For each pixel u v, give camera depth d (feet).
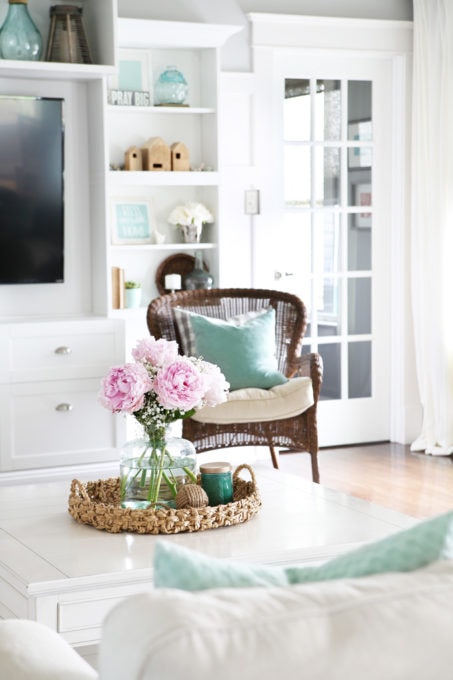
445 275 18.19
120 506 8.90
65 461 15.61
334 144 18.66
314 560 7.66
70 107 16.40
